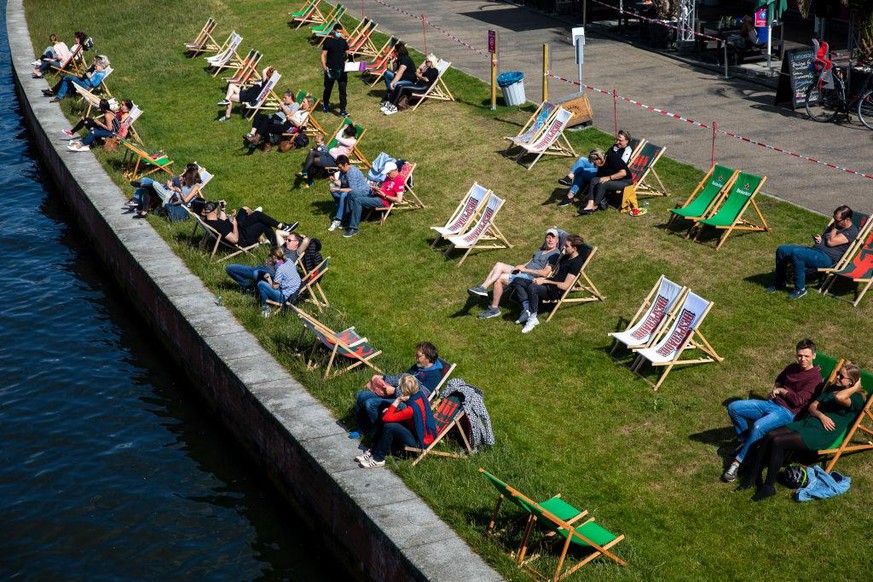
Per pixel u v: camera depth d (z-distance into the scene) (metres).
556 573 11.20
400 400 13.66
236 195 23.73
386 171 21.97
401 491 13.02
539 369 15.85
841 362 12.99
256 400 15.45
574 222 20.05
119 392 18.91
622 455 13.71
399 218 21.62
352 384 15.61
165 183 23.53
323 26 35.59
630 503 12.80
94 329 21.34
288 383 15.86
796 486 12.62
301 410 15.05
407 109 27.56
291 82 31.28
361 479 13.30
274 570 14.05
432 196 22.34
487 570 11.45
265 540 14.73
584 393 15.11
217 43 36.50
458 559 11.63
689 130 23.92
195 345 17.86
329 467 13.57
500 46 33.06
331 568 14.01
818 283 16.83
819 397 13.03
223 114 29.62
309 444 14.12
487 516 12.49
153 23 39.66
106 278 23.77
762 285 17.00
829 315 15.95
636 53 31.19
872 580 11.27
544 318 17.19
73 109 31.31
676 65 29.62
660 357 15.18
